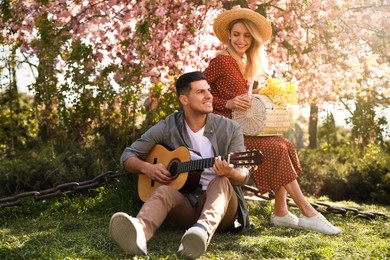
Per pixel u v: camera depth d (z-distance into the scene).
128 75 7.00
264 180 4.48
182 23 7.04
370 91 9.65
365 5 7.84
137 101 7.20
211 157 3.90
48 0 6.99
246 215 4.25
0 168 6.07
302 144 13.18
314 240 3.92
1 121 8.22
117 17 7.04
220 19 5.03
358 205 6.21
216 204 3.60
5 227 4.57
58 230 4.33
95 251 3.52
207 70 4.86
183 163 3.99
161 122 4.31
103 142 7.01
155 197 3.69
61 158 6.23
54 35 7.12
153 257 3.37
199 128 4.20
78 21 7.11
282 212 4.65
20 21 7.31
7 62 8.22
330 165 7.82
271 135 4.59
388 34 7.73
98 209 5.05
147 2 6.71
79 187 5.21
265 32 5.00
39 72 7.66
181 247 3.41
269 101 4.53
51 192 5.19
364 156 8.13
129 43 7.06
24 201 5.00
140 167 4.18
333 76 8.34
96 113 7.56
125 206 4.99
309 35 7.81
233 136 4.20
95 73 7.37
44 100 7.79
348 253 3.65
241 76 4.91
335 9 7.28
